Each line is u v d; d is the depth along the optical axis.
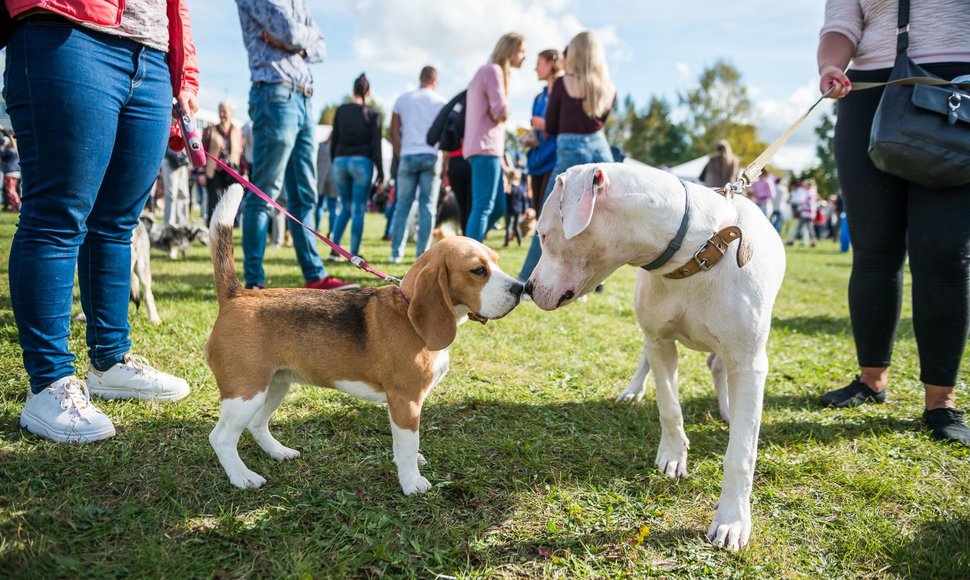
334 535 2.27
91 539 2.15
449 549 2.23
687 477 2.89
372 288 2.80
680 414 2.90
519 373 4.22
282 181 5.40
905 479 2.93
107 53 2.66
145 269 4.68
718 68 60.69
